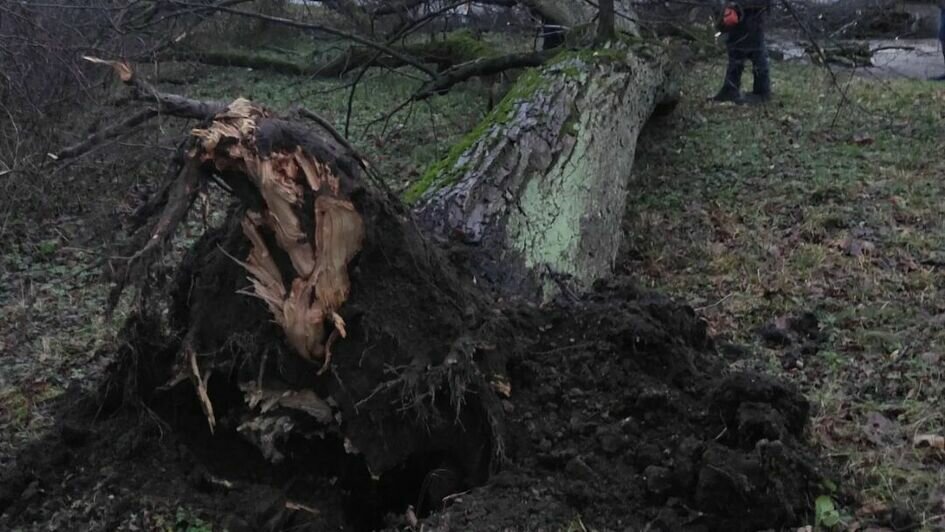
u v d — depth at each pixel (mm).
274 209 3006
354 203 3113
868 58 9258
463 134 7980
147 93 3074
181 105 3096
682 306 3686
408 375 3041
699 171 6918
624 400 3217
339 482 3211
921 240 5324
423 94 7445
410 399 3057
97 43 6578
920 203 5922
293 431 3084
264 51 10992
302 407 3072
